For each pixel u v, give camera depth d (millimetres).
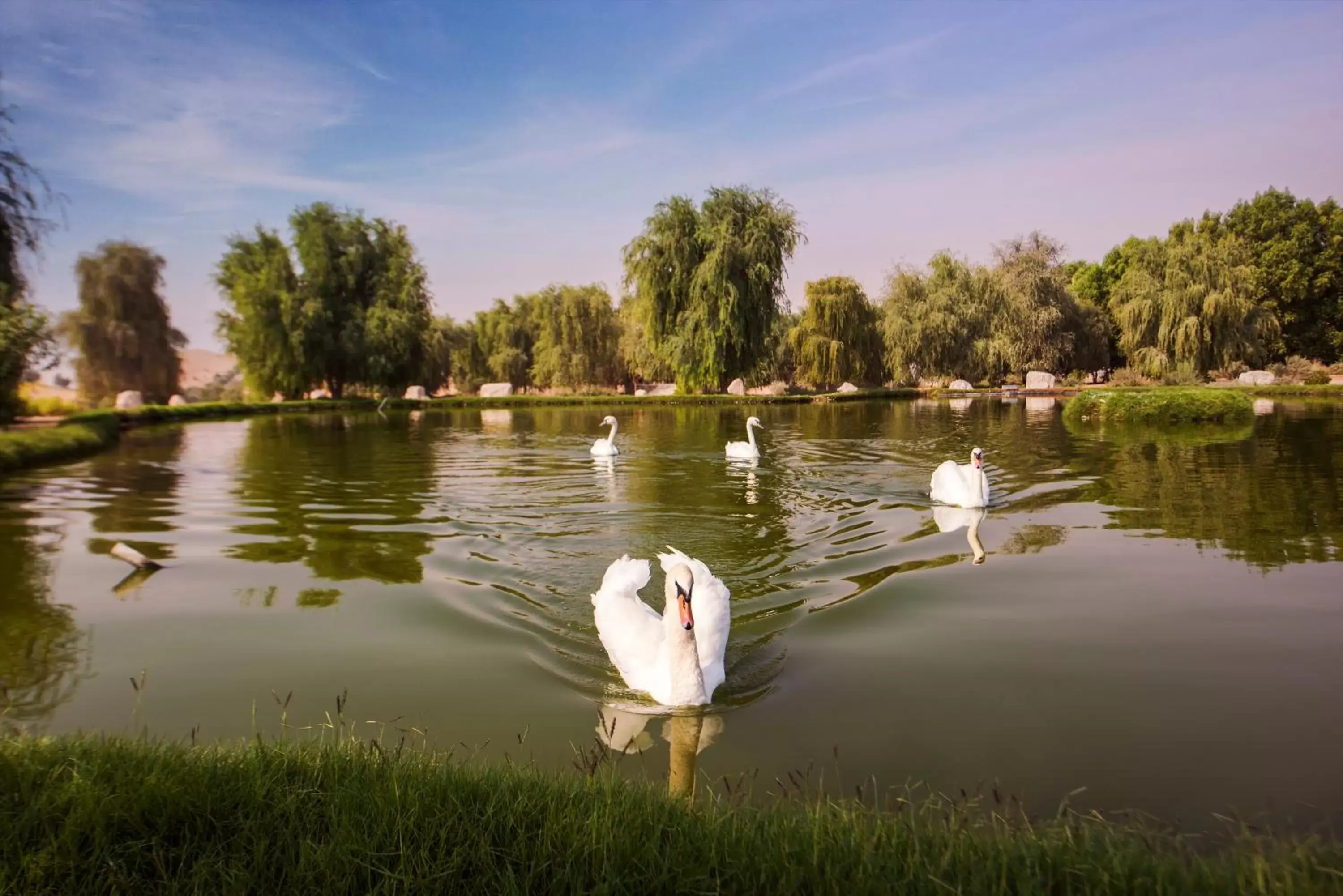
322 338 47531
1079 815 4031
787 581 8398
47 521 11531
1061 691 5551
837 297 50500
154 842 3318
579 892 3096
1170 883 3178
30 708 5355
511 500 13297
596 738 5031
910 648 6426
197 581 8398
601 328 62875
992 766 4570
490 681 5914
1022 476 15312
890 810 4074
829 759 4699
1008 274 55281
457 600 7809
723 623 6422
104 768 3850
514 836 3490
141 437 25781
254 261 47250
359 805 3641
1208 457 17312
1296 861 3428
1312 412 29547
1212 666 5930
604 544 10125
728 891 3160
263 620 7191
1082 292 74312
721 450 20719
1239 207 67062
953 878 3211
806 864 3268
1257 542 9617
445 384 68688
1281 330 61656
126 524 11359
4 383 21000
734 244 42594
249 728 5039
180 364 54000
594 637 6918
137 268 50250
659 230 44250
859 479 15398
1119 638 6531
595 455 19641
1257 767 4520
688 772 4574
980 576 8391
